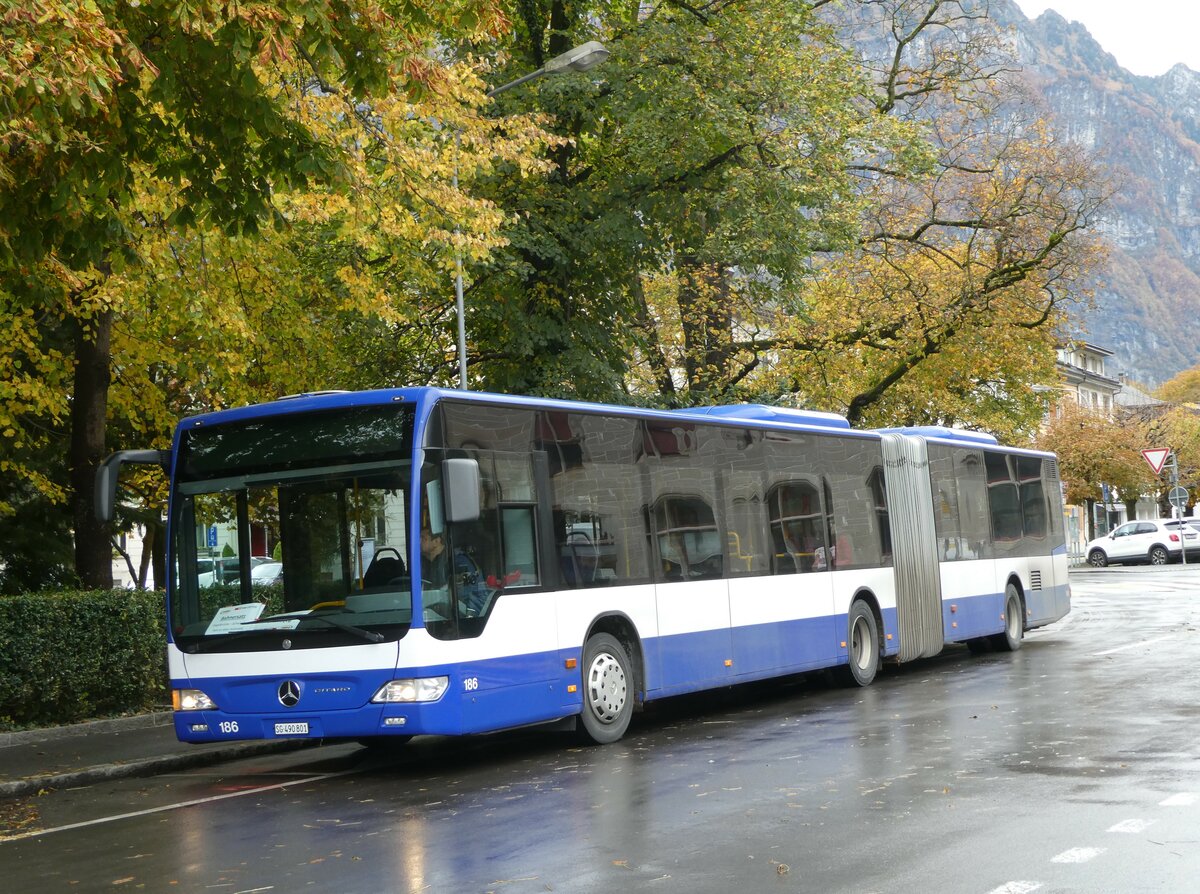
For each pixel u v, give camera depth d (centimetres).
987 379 4169
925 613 2138
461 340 2430
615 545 1471
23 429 2050
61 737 1656
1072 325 3819
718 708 1766
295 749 1583
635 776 1158
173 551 1323
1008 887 702
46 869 894
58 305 1830
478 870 796
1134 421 8375
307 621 1255
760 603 1712
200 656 1288
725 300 3369
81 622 1727
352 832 959
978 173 3669
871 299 3581
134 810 1152
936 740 1276
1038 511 2656
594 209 2652
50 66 1037
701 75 2578
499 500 1323
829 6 3319
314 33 1203
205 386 2138
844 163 2788
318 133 1540
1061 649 2381
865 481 2023
